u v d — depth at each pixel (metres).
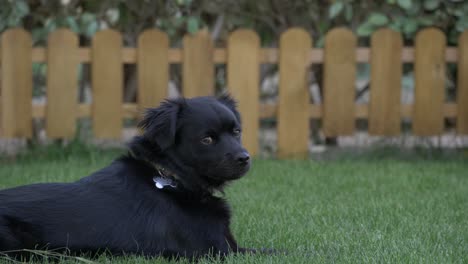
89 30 9.02
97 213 4.32
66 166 7.96
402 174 7.73
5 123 8.66
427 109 9.17
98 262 4.14
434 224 5.48
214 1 9.76
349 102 9.10
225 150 4.54
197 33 8.80
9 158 8.88
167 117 4.53
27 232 4.20
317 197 6.55
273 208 6.05
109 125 8.83
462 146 9.48
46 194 4.33
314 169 8.01
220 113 4.61
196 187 4.57
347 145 10.17
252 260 4.34
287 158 9.08
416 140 9.64
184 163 4.56
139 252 4.33
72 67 8.71
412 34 9.31
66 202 4.31
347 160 8.76
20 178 7.18
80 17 9.36
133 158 4.61
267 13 10.01
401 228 5.30
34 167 7.91
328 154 9.47
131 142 4.65
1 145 9.82
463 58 9.09
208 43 8.85
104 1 9.49
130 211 4.38
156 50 8.77
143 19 9.70
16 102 8.66
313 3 9.85
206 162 4.54
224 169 4.53
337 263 4.33
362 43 10.14
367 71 12.62
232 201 6.38
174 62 8.84
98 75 8.75
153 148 4.57
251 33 8.90
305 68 9.02
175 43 9.85
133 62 8.79
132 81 9.84
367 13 9.66
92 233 4.27
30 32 9.45
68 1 9.37
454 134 9.89
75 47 8.70
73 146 8.82
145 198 4.42
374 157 9.16
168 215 4.40
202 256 4.42
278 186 7.07
